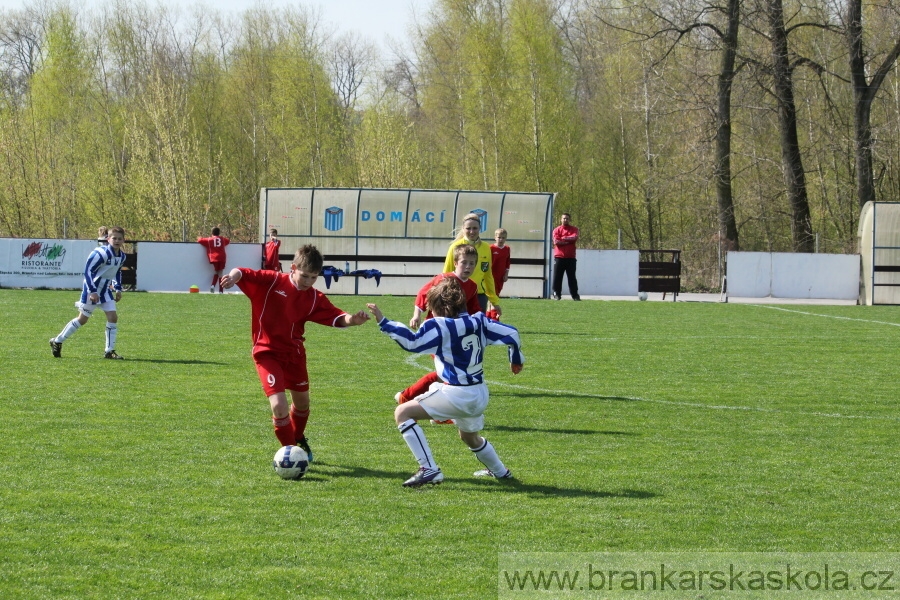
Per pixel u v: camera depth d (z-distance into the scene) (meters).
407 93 93.81
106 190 61.03
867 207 38.56
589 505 8.96
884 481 10.03
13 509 8.41
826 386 16.44
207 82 72.25
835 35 54.66
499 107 62.34
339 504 8.82
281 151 68.19
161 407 13.32
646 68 52.44
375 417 13.00
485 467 10.38
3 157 58.72
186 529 7.99
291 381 10.36
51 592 6.62
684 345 22.38
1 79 80.19
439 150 69.75
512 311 31.75
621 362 19.23
